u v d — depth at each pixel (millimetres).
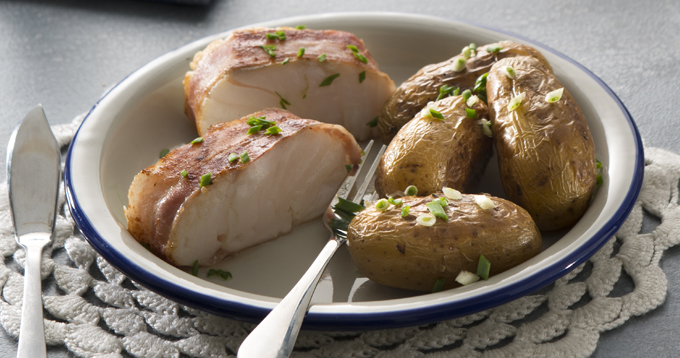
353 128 642
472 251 516
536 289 508
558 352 512
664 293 530
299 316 501
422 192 550
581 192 541
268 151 559
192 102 625
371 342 522
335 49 626
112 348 520
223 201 554
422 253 516
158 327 528
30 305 523
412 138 559
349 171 594
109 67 716
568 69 615
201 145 569
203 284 516
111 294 541
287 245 573
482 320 527
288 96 624
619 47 707
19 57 726
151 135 623
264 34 631
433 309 501
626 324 524
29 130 605
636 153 558
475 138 566
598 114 587
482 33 654
